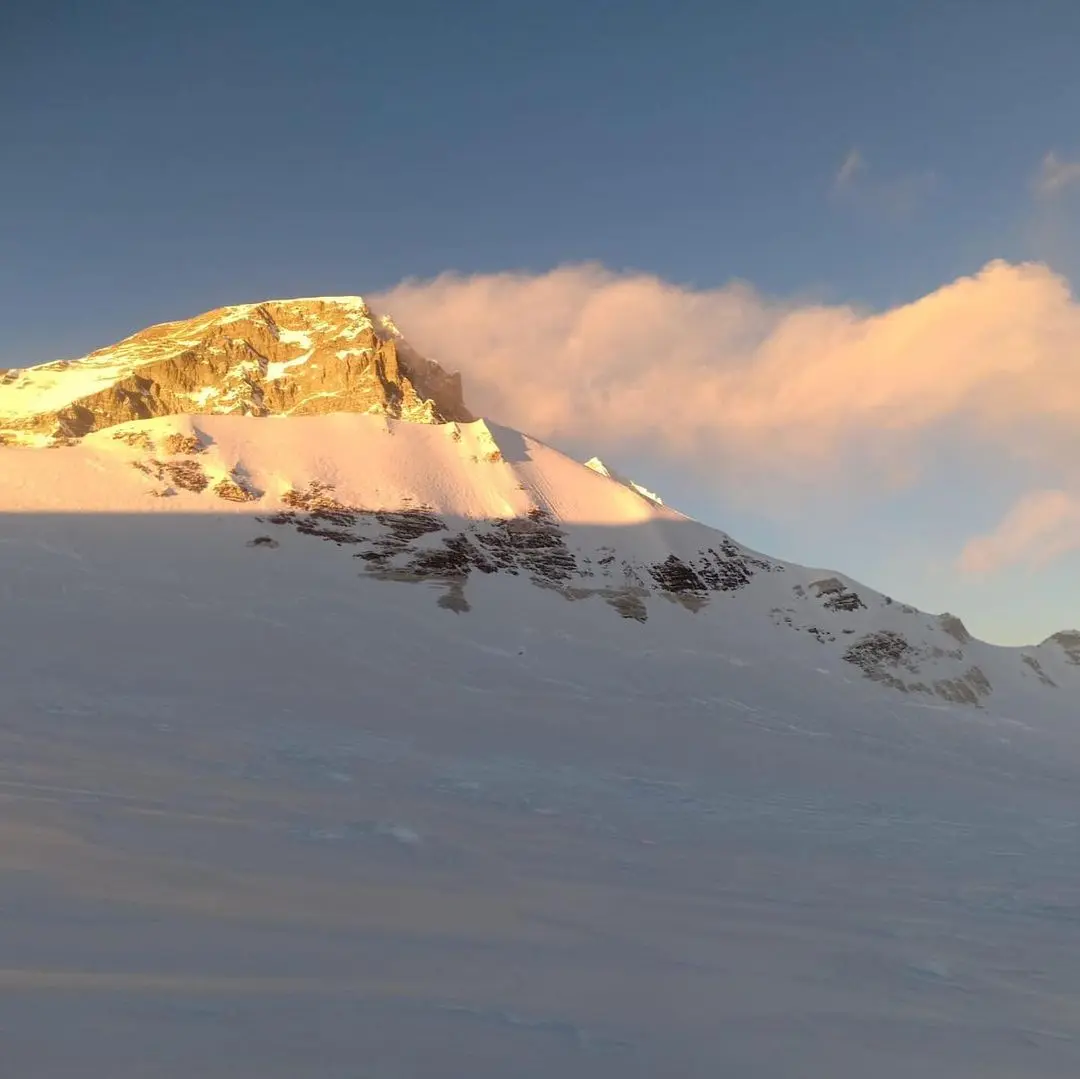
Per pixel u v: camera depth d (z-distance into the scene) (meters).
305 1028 3.85
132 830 8.61
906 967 6.89
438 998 4.61
